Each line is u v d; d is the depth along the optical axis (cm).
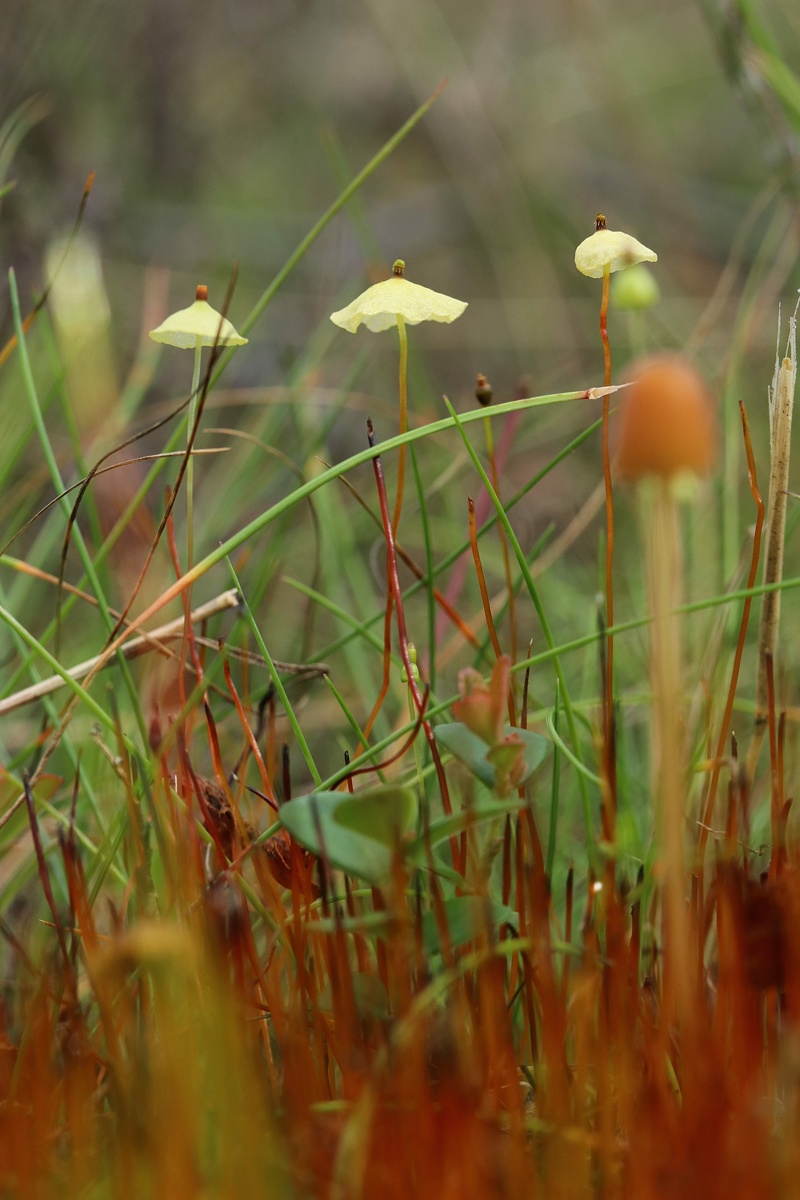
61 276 37
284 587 47
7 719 35
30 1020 26
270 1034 27
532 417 58
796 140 41
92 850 29
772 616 27
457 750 26
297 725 27
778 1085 26
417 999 25
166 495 29
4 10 59
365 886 28
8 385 38
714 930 28
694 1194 24
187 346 28
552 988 25
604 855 26
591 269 27
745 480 50
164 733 30
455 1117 25
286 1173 25
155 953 25
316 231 31
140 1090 25
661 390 24
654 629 25
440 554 47
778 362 27
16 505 35
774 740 27
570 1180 25
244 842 27
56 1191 25
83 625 43
